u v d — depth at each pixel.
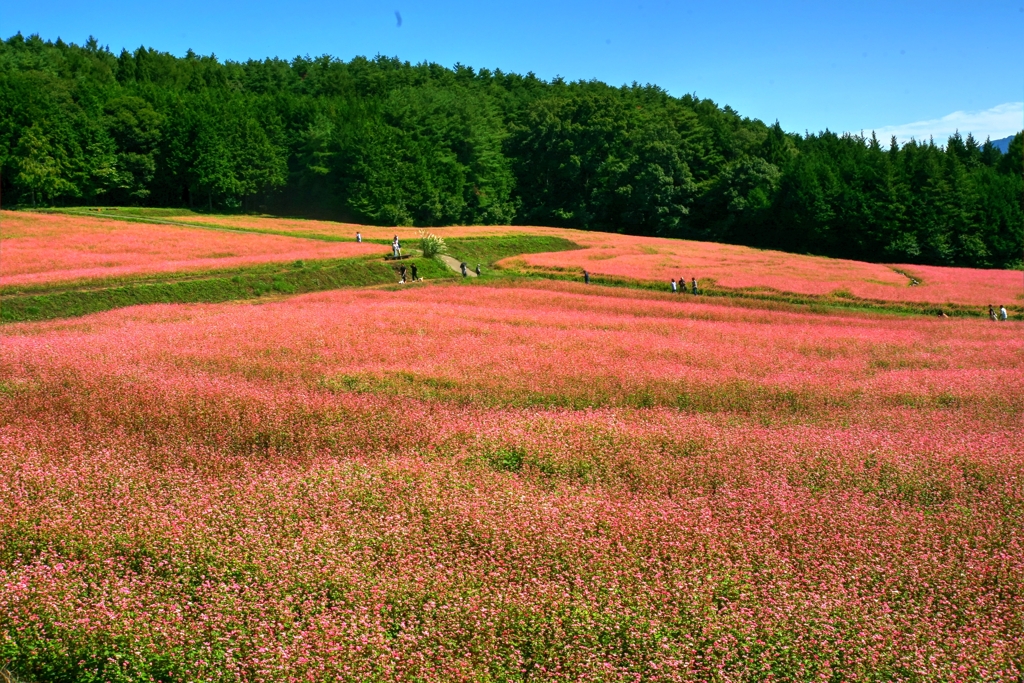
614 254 79.38
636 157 127.06
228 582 9.64
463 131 128.12
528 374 22.38
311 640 8.45
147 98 116.88
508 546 10.53
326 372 21.91
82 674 8.15
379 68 182.88
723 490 12.77
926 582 9.77
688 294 53.78
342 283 53.56
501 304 42.44
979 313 50.75
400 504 11.75
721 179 122.25
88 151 102.50
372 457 14.22
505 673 8.13
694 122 134.12
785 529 11.15
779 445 15.21
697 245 100.88
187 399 17.41
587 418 17.16
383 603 9.15
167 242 67.56
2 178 94.12
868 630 8.75
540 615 8.91
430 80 174.00
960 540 10.91
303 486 12.42
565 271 64.12
